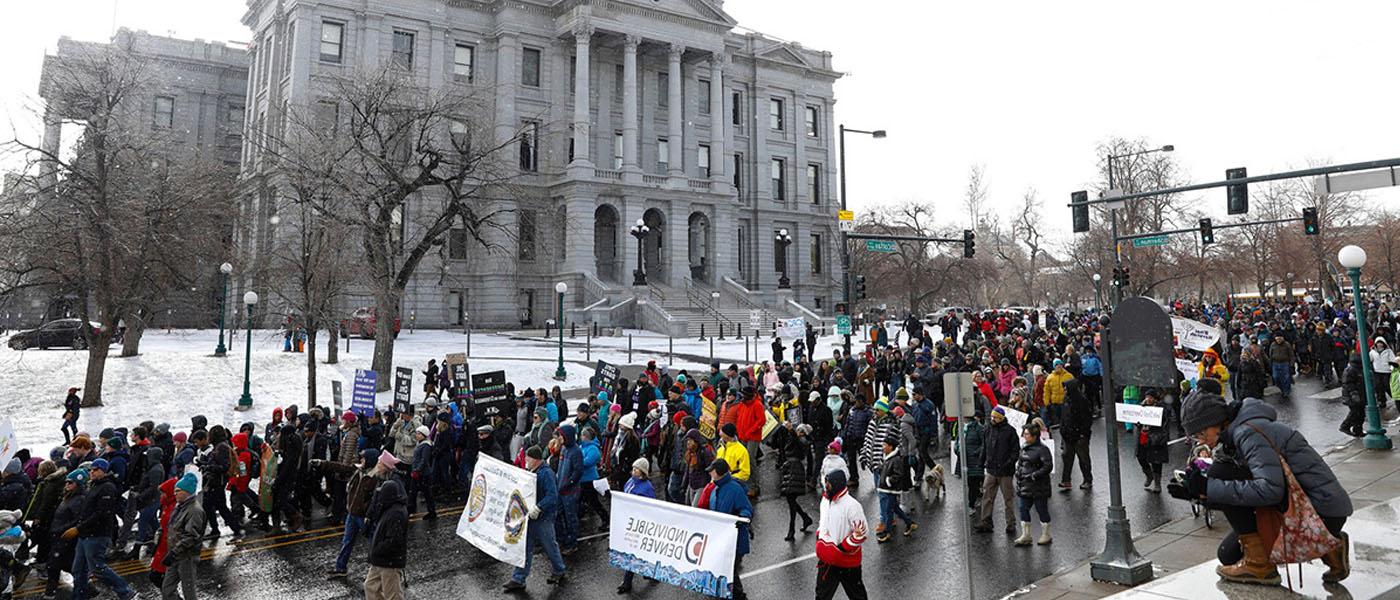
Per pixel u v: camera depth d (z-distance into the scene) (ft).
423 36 193.98
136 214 87.25
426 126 103.91
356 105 98.78
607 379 75.46
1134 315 29.07
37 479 42.45
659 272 223.92
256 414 85.46
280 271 102.83
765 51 246.47
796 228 251.39
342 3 184.65
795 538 41.32
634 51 207.82
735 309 197.88
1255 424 21.21
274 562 39.19
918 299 247.09
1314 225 95.09
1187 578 25.82
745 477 38.55
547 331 167.94
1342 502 20.99
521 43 203.82
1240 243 234.58
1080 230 84.99
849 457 52.39
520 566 34.30
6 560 33.94
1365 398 59.31
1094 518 41.93
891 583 33.35
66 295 110.32
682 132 223.51
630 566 33.35
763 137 245.65
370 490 36.68
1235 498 21.03
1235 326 106.01
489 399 66.74
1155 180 204.95
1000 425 39.99
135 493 42.47
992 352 81.66
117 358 114.32
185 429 77.97
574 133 202.49
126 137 92.02
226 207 111.96
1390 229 239.71
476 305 196.24
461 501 51.80
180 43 222.69
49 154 84.17
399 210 143.54
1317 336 86.33
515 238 117.50
